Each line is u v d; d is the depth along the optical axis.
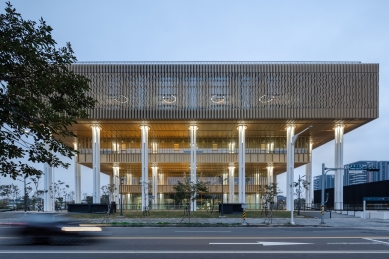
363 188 55.53
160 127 48.03
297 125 46.78
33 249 12.38
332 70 42.84
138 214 38.12
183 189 31.09
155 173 54.25
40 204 54.84
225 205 39.22
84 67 42.66
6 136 6.84
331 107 42.38
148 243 13.95
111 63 43.03
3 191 55.38
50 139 7.28
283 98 42.81
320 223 26.75
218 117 42.75
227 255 11.16
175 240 14.93
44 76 7.11
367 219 33.25
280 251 12.02
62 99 7.68
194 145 47.00
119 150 54.22
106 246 13.12
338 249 12.60
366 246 13.42
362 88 42.53
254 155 50.56
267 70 43.22
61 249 12.37
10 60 6.60
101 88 42.59
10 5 6.59
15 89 6.44
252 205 51.84
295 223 26.61
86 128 48.12
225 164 52.31
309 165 58.88
